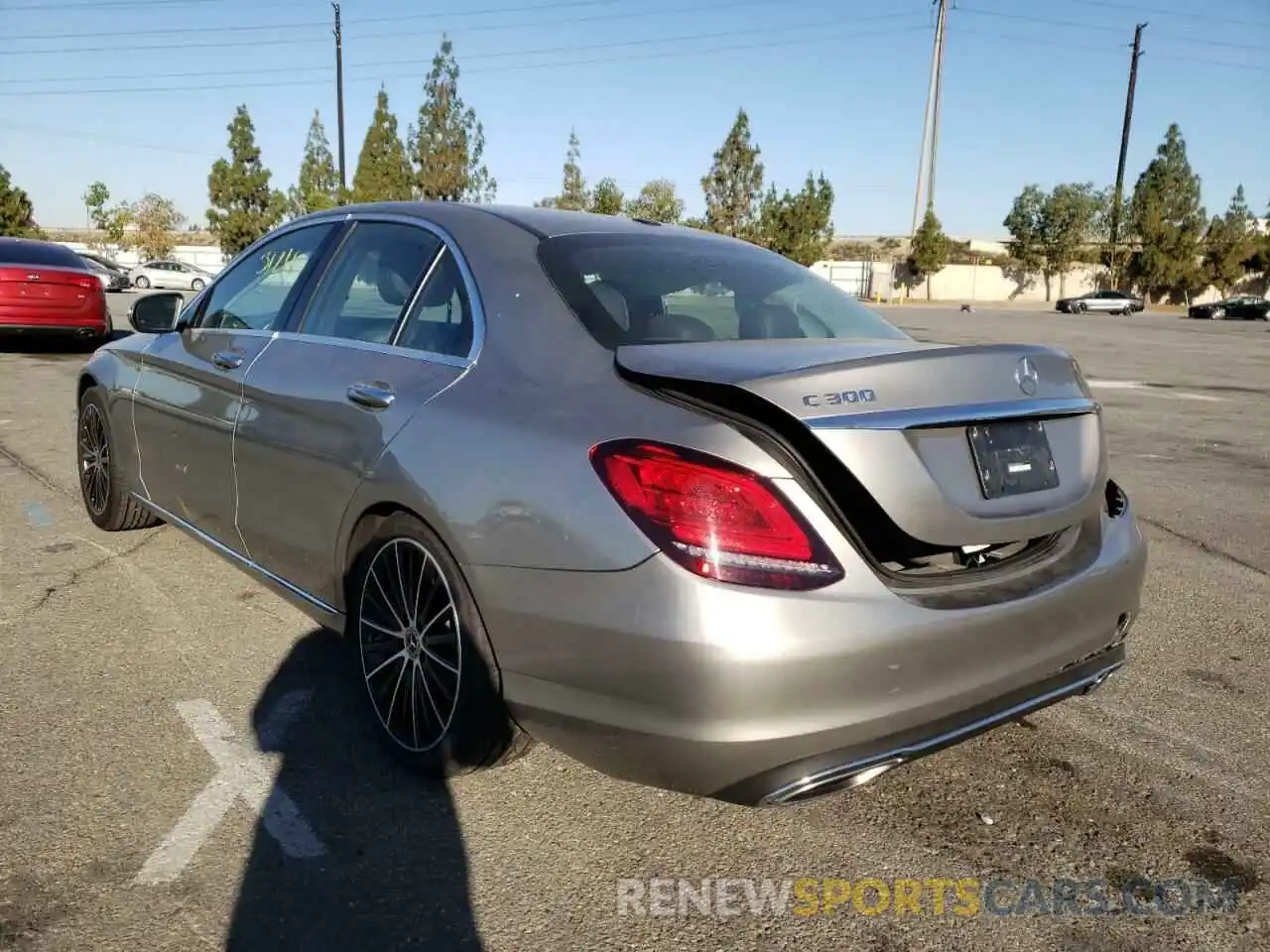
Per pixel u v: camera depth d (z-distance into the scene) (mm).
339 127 39625
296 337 3455
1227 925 2348
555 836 2635
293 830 2607
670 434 2195
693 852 2592
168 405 4082
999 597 2365
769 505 2107
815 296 3334
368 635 2957
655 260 3092
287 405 3240
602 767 2314
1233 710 3494
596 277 2871
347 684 3463
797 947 2242
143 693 3361
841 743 2148
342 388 3029
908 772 3029
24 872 2391
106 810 2662
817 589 2109
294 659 3658
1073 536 2721
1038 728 3336
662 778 2211
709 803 2818
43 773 2840
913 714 2219
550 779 2918
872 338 3105
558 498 2277
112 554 4793
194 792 2764
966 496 2328
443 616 2662
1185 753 3174
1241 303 45719
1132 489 7066
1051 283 62062
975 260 66688
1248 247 59062
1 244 12898
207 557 4785
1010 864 2572
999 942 2277
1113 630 2727
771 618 2061
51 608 4094
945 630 2229
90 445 5102
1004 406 2404
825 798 2857
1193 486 7199
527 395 2523
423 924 2270
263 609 4148
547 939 2238
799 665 2068
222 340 3838
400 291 3152
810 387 2176
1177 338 26578
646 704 2148
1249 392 13406
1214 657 3980
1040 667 2469
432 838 2602
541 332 2680
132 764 2906
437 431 2631
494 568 2396
